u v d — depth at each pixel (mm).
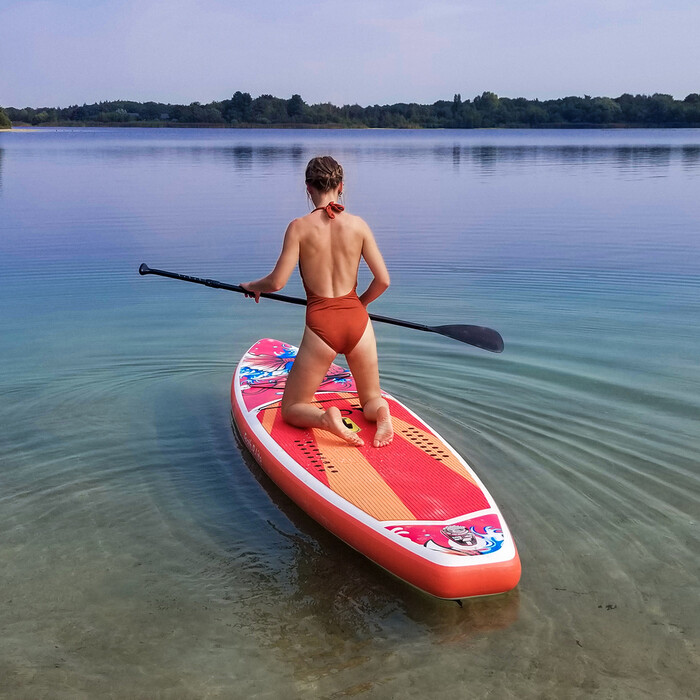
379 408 4059
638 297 7840
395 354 6074
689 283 8406
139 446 4500
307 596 3121
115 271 9250
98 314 7367
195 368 5887
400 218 13766
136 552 3414
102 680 2627
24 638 2836
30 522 3641
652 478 4016
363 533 3307
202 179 22562
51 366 5855
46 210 14922
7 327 6906
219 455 4406
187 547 3465
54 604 3037
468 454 4324
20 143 58875
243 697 2551
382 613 3014
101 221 13352
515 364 5801
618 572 3227
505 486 3957
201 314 7410
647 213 14148
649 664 2695
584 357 5949
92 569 3277
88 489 3977
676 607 3000
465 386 5367
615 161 30500
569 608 3008
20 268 9398
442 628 2918
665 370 5621
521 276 8875
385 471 3750
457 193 18141
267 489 4023
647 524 3586
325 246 3918
